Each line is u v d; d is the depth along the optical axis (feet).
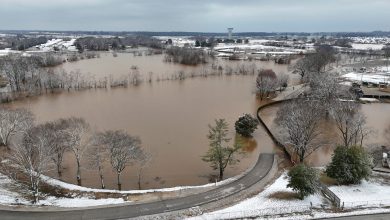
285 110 271.90
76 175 216.13
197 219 148.77
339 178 179.52
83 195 179.93
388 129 300.40
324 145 260.62
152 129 305.73
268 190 181.78
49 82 476.13
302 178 165.58
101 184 205.46
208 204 165.89
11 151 233.35
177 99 422.41
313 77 439.63
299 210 154.92
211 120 334.03
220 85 512.22
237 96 437.58
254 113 357.20
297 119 232.73
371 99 413.59
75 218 151.74
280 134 275.39
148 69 654.94
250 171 209.97
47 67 634.02
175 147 264.11
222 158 217.56
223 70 629.51
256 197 173.06
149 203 166.30
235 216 150.92
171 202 167.53
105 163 232.94
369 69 621.31
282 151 252.42
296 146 226.38
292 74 587.68
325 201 164.66
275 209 154.92
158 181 210.79
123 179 212.43
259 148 261.24
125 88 490.90
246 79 563.07
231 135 289.94
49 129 216.95
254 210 154.51
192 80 554.87
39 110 371.56
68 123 239.09
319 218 148.46
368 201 160.76
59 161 215.51
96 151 204.54
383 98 418.92
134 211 158.40
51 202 170.09
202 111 366.43
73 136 210.18
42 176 200.34
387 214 151.02
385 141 271.69
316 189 169.68
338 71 590.96
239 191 181.16
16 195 175.94
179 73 570.05
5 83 506.48
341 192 171.42
